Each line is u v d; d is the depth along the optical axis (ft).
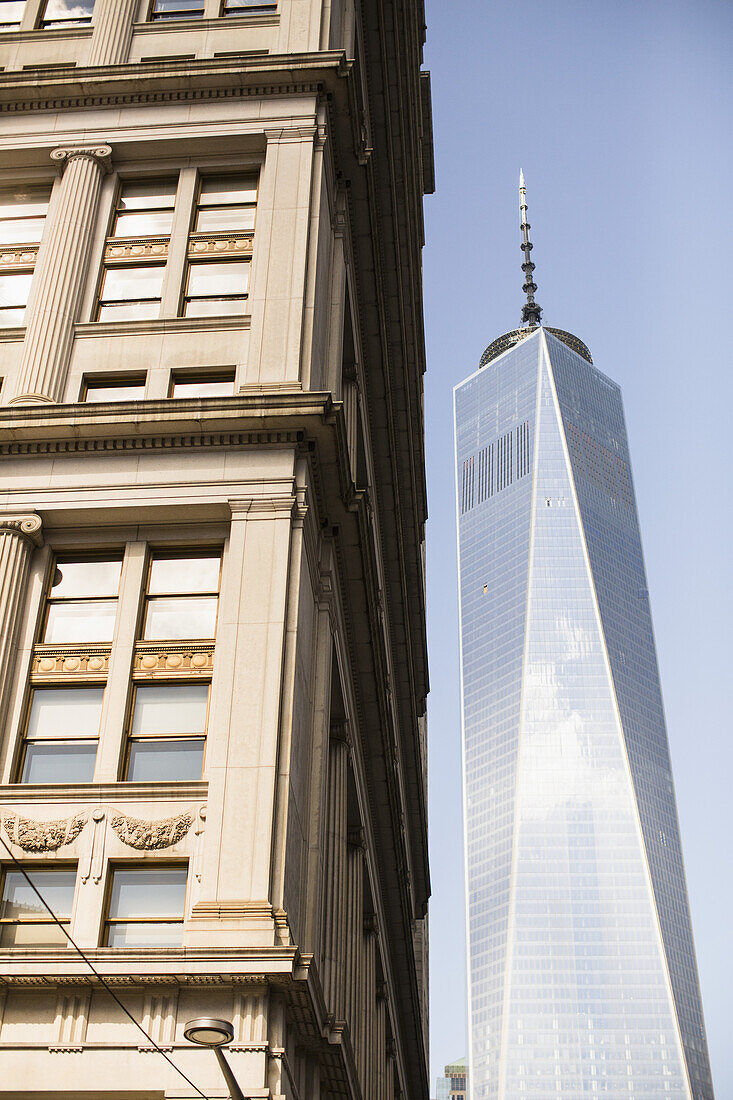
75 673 101.14
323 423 106.22
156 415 106.83
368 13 149.59
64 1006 85.35
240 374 112.68
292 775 95.25
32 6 138.62
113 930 89.66
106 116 128.47
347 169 132.67
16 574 103.50
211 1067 82.48
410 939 193.06
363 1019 149.38
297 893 96.17
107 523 106.63
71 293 117.91
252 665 96.78
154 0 137.69
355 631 126.11
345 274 132.98
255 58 128.16
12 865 92.17
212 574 105.19
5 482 107.14
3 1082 82.79
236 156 126.93
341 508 111.86
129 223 124.77
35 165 128.06
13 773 97.25
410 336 181.68
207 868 88.89
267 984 84.48
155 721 98.84
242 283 119.65
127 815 92.79
